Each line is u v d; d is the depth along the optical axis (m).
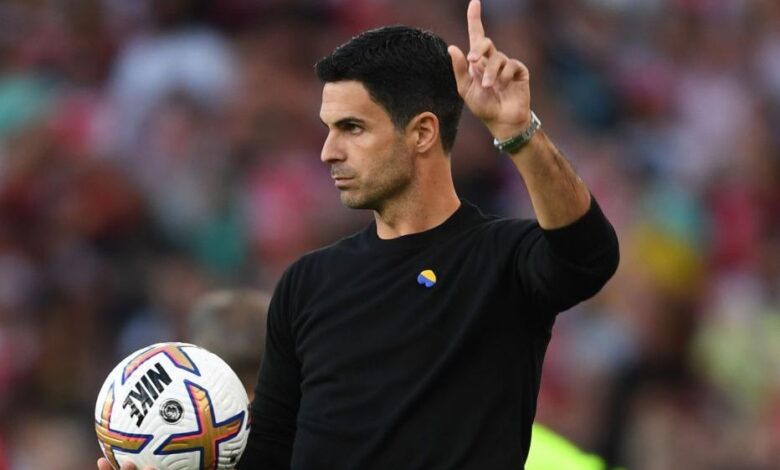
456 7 52.97
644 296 44.22
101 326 42.97
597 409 40.94
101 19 50.62
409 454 16.42
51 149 46.34
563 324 42.44
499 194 46.59
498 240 16.75
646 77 54.47
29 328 42.62
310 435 16.97
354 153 16.92
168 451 16.97
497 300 16.58
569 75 53.12
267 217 45.00
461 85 15.59
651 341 43.06
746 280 47.91
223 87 48.19
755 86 56.28
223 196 45.72
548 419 40.41
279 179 45.72
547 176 15.37
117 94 48.12
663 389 42.31
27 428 40.81
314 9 50.66
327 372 17.02
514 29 52.91
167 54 48.31
